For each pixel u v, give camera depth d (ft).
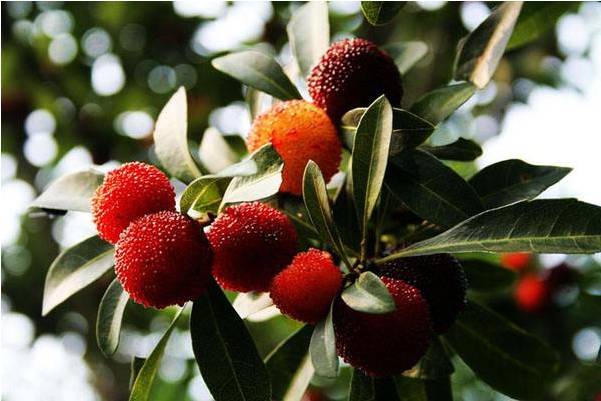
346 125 1.20
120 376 2.35
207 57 2.49
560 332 1.94
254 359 1.15
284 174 1.20
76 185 1.25
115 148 2.60
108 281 2.27
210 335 1.16
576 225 1.11
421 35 2.09
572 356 1.92
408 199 1.18
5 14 2.57
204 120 2.47
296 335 1.28
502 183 1.23
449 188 1.18
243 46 2.37
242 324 1.16
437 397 1.30
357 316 1.12
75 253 1.25
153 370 1.18
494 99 2.41
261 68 1.30
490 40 1.29
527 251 1.11
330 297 1.13
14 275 2.63
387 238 1.28
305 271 1.13
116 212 1.15
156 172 1.17
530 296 1.94
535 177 1.23
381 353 1.12
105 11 2.53
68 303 2.34
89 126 2.61
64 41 2.60
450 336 1.37
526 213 1.12
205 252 1.12
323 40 1.33
